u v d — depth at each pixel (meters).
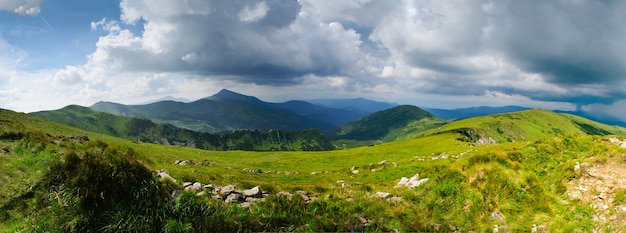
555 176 22.39
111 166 17.80
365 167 48.56
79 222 15.45
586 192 20.00
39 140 22.38
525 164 24.39
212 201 18.94
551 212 19.33
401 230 18.59
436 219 19.73
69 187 16.83
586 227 17.28
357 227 18.91
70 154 18.23
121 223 15.94
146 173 18.56
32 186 17.12
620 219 17.03
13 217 15.65
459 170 23.44
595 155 23.41
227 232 17.23
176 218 17.00
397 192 23.53
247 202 20.56
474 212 19.80
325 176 42.75
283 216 19.09
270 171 52.31
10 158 19.39
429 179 23.83
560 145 26.05
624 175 20.05
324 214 19.75
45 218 15.66
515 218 19.08
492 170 22.33
